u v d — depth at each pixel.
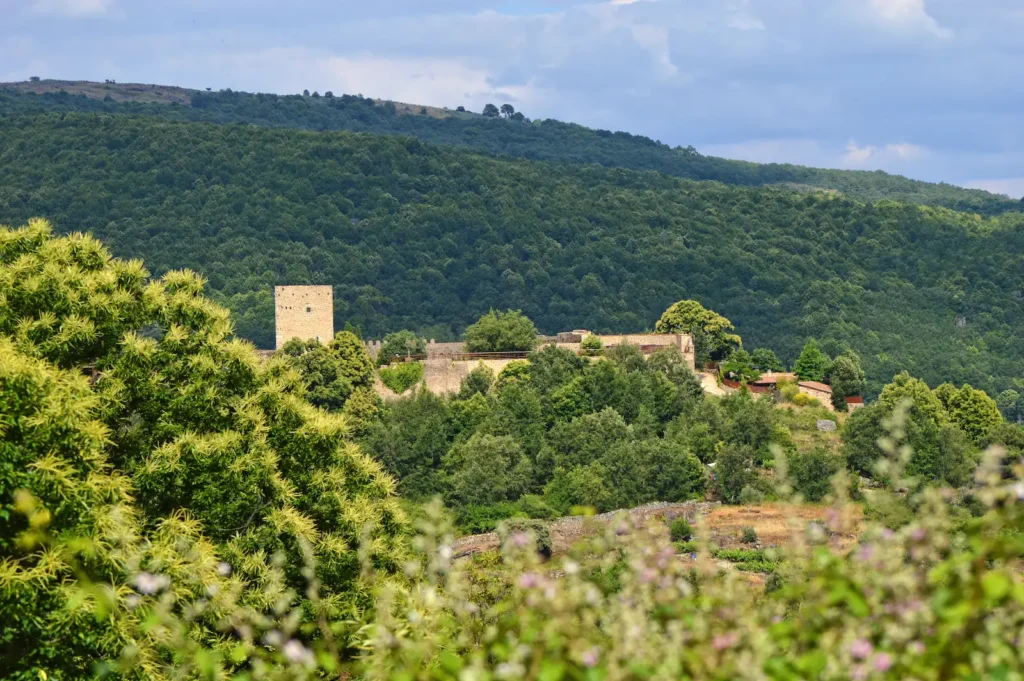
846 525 16.75
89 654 34.94
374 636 18.39
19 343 67.06
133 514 45.19
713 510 141.00
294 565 56.44
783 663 15.09
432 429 197.25
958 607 14.16
